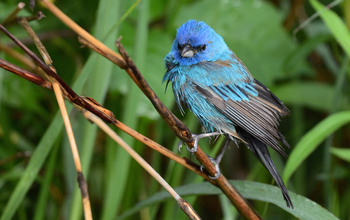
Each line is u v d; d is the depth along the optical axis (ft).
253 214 20.81
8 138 37.06
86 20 40.63
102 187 39.83
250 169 40.11
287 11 45.09
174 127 18.28
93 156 40.55
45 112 39.91
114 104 38.45
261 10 42.09
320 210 22.20
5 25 17.30
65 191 38.63
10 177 33.60
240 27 41.73
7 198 36.17
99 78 25.48
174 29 38.60
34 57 16.17
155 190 35.45
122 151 28.27
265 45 41.63
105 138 40.70
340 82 33.30
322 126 24.91
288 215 37.40
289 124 43.78
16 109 41.88
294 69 40.55
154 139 40.68
